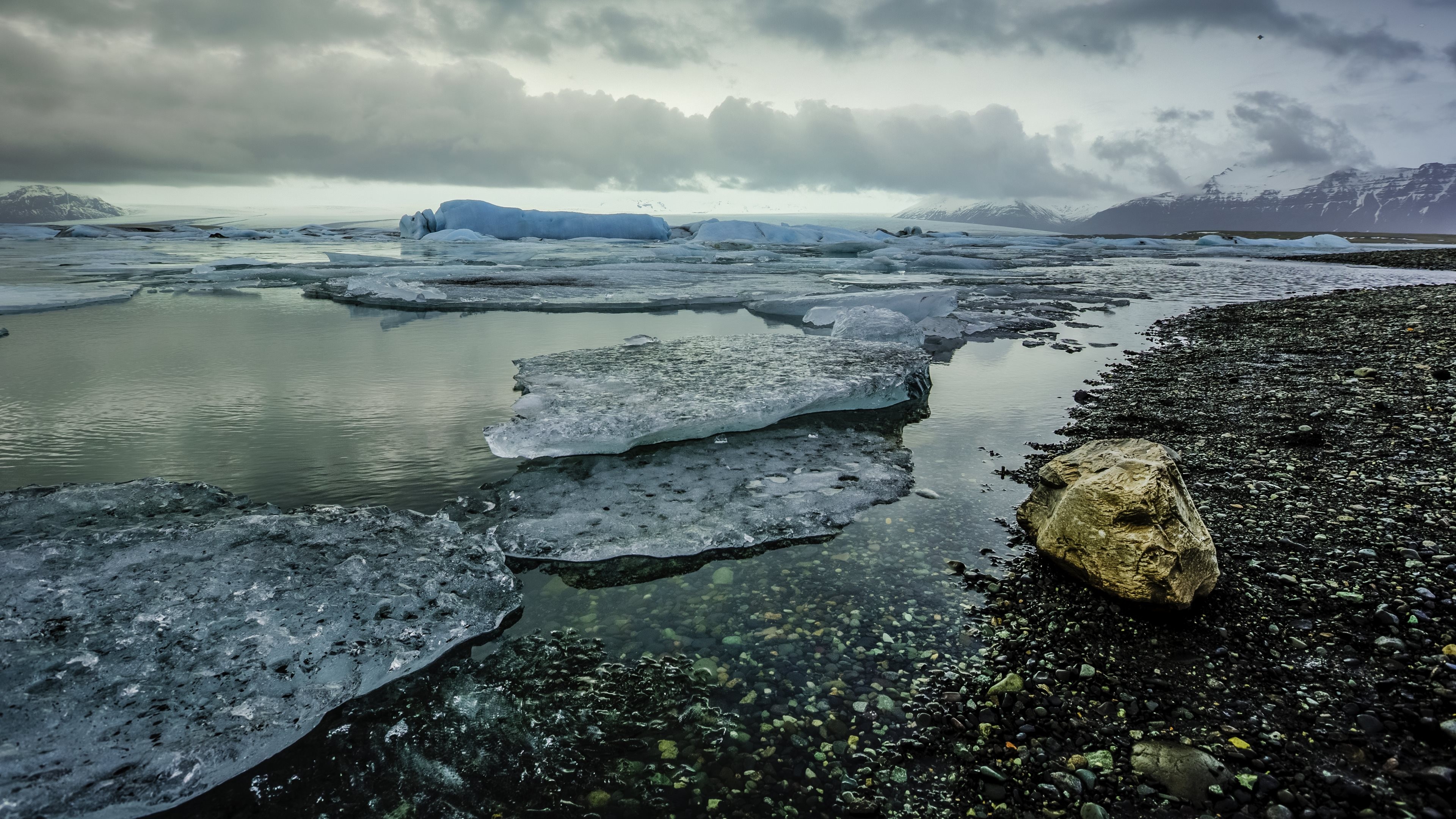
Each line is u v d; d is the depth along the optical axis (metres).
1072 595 3.07
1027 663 2.61
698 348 7.61
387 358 7.84
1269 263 23.61
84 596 2.74
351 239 36.59
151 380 6.68
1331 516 3.59
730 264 20.91
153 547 3.11
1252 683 2.45
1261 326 9.89
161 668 2.43
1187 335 9.70
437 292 12.66
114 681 2.35
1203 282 16.98
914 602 3.06
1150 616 2.86
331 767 2.14
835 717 2.35
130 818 1.97
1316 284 16.31
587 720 2.34
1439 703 2.25
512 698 2.46
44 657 2.40
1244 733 2.21
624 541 3.61
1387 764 2.04
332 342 8.71
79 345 8.22
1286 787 1.99
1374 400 5.57
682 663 2.64
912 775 2.10
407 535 3.50
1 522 3.38
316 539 3.33
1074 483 3.32
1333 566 3.11
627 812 1.97
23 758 2.02
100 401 5.96
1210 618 2.82
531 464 4.71
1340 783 1.98
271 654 2.56
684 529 3.75
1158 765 2.09
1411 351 7.38
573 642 2.79
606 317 11.52
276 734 2.25
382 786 2.07
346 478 4.41
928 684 2.52
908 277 18.19
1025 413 6.01
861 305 11.20
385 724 2.33
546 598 3.12
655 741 2.24
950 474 4.61
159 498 3.82
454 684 2.53
